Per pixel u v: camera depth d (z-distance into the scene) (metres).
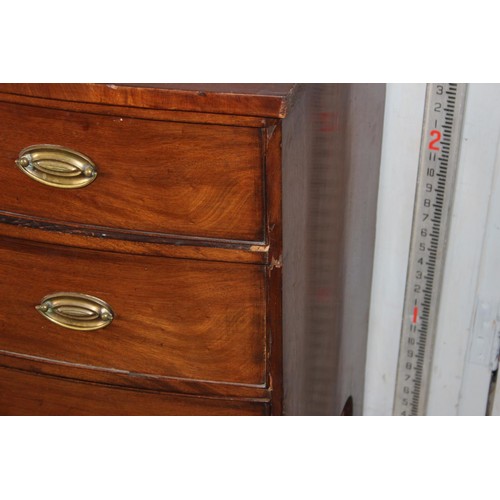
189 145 0.99
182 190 1.02
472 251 1.53
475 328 1.60
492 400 1.67
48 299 1.13
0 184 1.07
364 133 1.34
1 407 1.25
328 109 1.13
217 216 1.02
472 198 1.48
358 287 1.50
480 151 1.44
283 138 0.97
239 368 1.13
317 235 1.19
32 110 1.01
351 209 1.35
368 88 1.31
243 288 1.07
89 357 1.17
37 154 1.03
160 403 1.19
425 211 1.49
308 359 1.26
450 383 1.68
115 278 1.10
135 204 1.04
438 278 1.54
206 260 1.06
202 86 0.96
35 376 1.21
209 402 1.17
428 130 1.43
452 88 1.38
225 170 0.99
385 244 1.58
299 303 1.15
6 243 1.11
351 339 1.53
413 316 1.60
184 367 1.14
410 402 1.69
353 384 1.62
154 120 0.98
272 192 0.99
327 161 1.17
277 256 1.03
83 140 1.01
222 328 1.10
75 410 1.22
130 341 1.14
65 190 1.05
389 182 1.52
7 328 1.18
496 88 1.38
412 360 1.65
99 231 1.06
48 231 1.08
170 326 1.12
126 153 1.01
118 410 1.21
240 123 0.96
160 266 1.08
